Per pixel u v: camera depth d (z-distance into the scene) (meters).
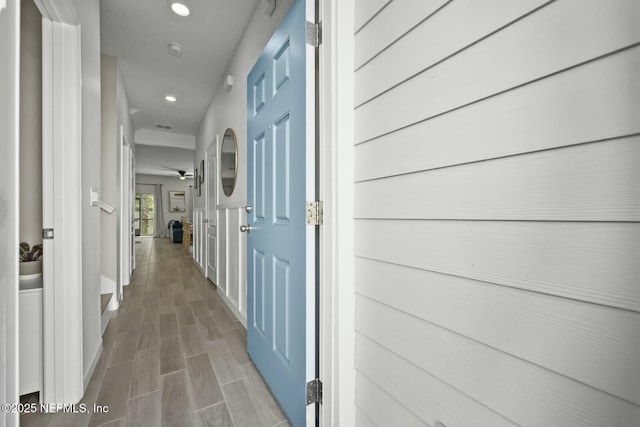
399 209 0.88
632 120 0.44
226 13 2.22
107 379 1.59
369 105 1.00
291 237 1.26
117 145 2.88
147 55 2.79
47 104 1.34
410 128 0.84
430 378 0.79
